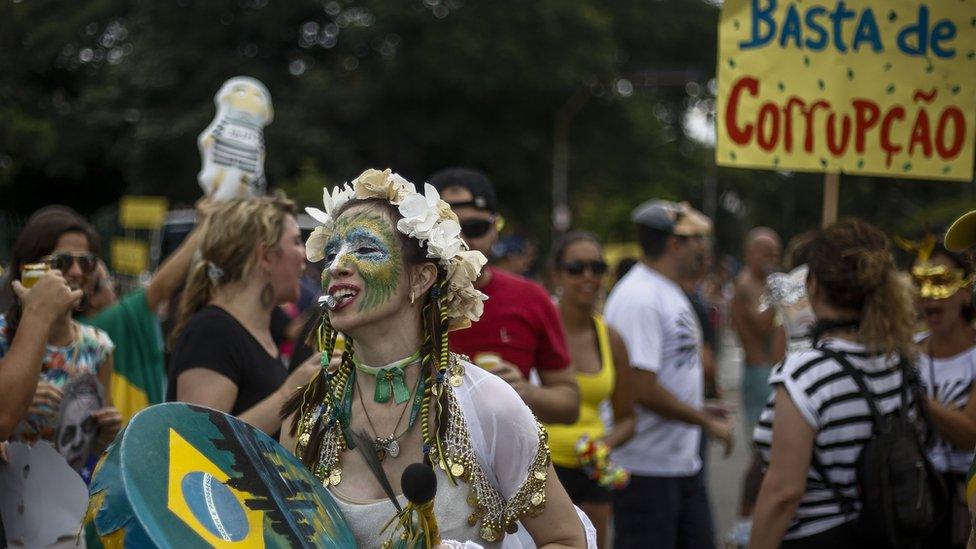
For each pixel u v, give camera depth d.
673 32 49.28
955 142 6.23
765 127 6.24
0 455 4.26
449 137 43.78
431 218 3.24
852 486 4.50
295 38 43.66
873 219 36.41
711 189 55.72
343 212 3.32
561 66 42.12
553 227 47.25
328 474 3.29
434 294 3.29
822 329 4.67
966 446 5.39
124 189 48.03
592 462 6.60
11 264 5.25
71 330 5.10
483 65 41.38
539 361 5.88
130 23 43.31
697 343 7.69
